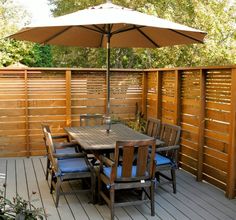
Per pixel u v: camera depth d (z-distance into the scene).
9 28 10.29
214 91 4.37
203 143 4.62
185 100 5.06
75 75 6.05
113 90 6.29
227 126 4.11
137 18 3.58
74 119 6.12
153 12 7.76
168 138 4.30
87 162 3.77
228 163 4.01
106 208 3.67
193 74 4.81
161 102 5.81
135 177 3.40
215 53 7.55
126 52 10.45
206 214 3.54
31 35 4.39
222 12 7.83
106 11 3.79
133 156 3.34
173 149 4.04
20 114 5.81
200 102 4.58
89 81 6.14
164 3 8.48
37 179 4.62
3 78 5.68
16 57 10.80
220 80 4.23
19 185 4.36
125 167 3.34
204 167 4.64
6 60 10.31
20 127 5.84
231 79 3.95
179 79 5.14
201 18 7.55
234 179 3.97
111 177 3.32
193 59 7.98
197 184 4.53
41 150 5.96
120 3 8.52
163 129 4.46
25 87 5.75
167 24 3.57
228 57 7.57
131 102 6.44
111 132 4.47
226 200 3.95
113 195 3.34
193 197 4.04
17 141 5.84
